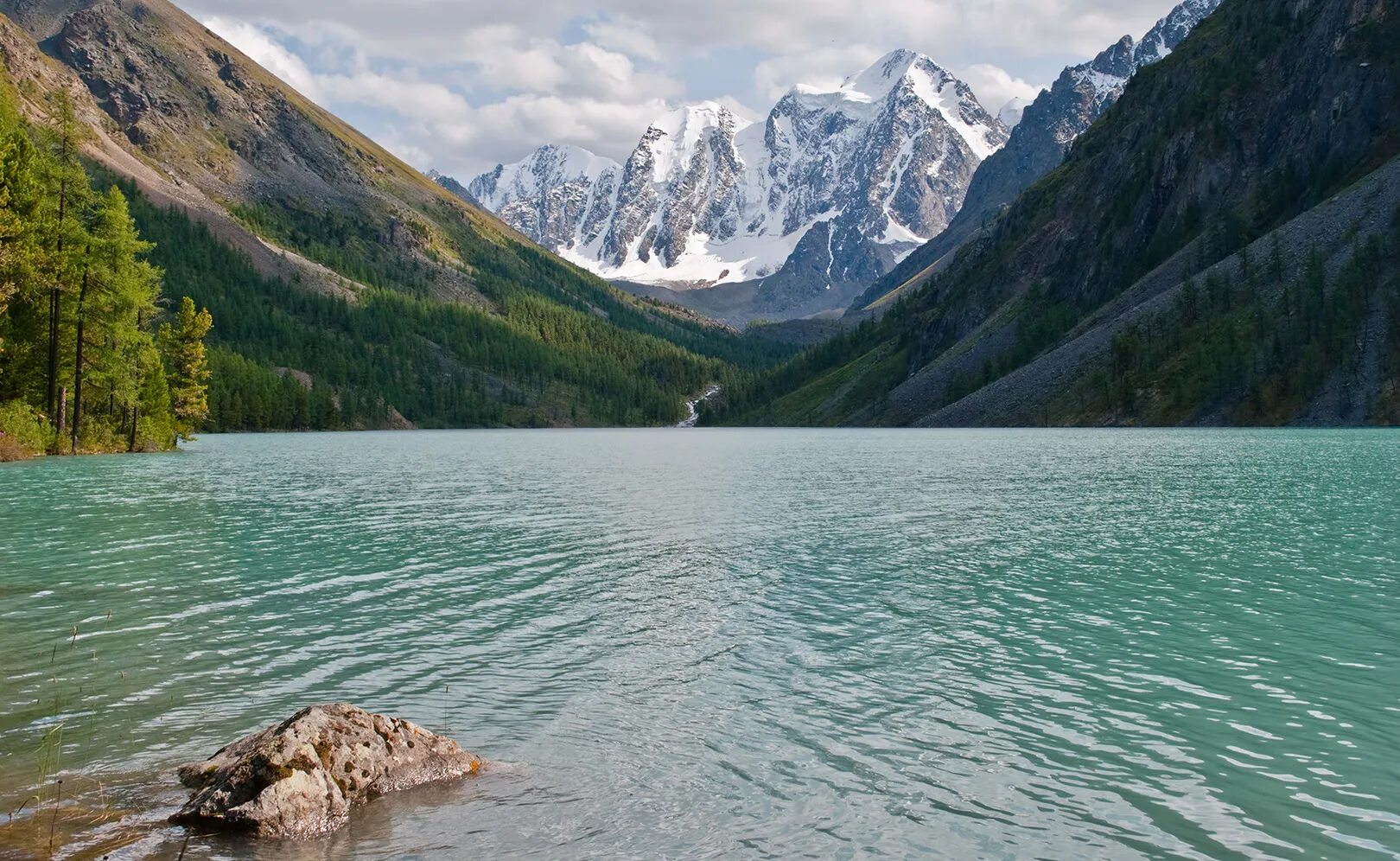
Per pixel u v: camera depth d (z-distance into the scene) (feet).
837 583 95.96
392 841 40.81
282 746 44.29
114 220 283.38
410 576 100.42
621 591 92.38
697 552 116.47
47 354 286.66
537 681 62.90
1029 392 632.38
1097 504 164.14
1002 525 139.44
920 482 215.31
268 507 167.02
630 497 188.24
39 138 271.49
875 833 41.57
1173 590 91.25
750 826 42.37
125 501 171.94
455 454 400.06
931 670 65.00
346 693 59.98
